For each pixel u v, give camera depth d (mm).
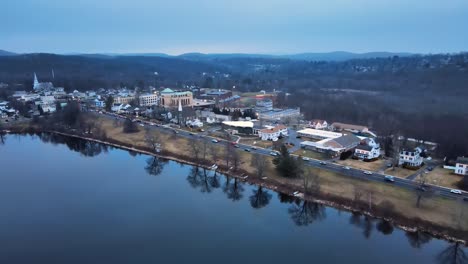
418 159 120375
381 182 105688
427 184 103125
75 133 186375
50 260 70812
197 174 124125
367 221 85938
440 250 73000
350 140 145000
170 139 166250
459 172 112125
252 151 142625
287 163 111625
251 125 179625
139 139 168375
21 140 180375
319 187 101062
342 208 92125
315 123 189125
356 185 103625
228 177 119188
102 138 172875
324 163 124000
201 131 182125
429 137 160375
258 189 108562
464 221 80938
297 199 99500
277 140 157875
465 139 140875
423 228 80062
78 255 72562
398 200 92688
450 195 95125
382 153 138500
